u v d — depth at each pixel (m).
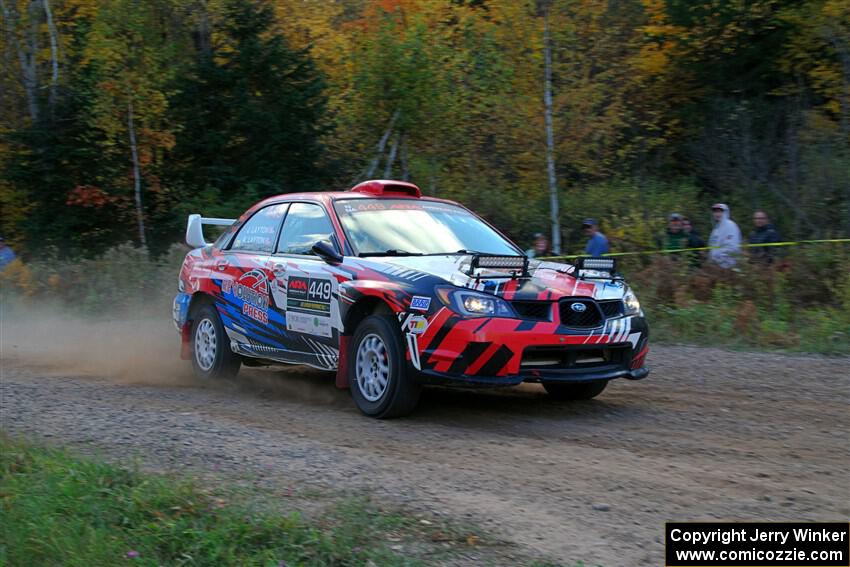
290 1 23.42
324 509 4.47
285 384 8.40
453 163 20.73
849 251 12.10
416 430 6.21
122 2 21.02
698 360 9.22
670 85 22.00
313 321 7.14
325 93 22.30
